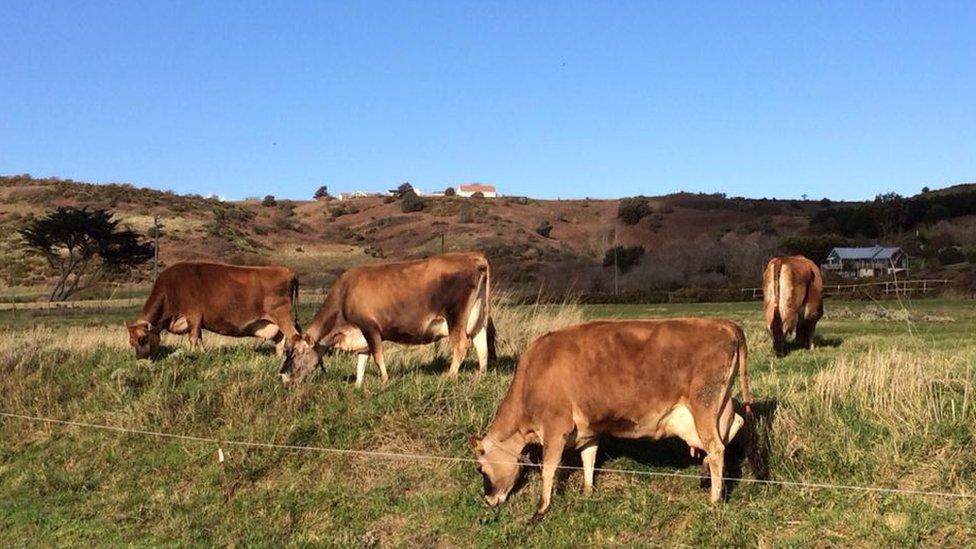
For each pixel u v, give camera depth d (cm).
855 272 6134
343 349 1218
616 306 4106
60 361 1412
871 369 1038
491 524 862
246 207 11394
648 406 826
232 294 1434
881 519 777
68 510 984
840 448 881
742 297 4619
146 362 1341
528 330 1561
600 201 12169
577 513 852
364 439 1027
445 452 984
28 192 9012
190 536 903
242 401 1141
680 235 9512
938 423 889
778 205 11700
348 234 9662
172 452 1070
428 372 1277
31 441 1163
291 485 968
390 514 905
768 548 771
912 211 8606
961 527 752
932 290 4209
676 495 862
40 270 6341
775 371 1269
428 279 1175
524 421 873
